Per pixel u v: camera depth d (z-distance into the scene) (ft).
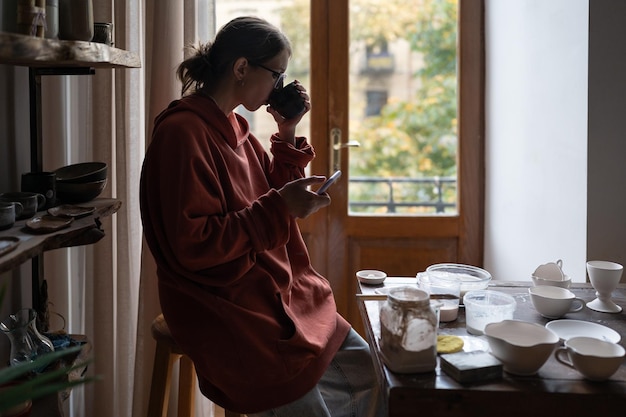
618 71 6.09
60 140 7.04
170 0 6.98
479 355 3.82
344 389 5.54
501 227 8.49
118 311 7.19
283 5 8.80
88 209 5.19
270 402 4.66
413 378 3.66
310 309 5.34
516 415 3.48
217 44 5.12
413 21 8.92
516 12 7.84
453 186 9.17
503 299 4.72
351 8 8.86
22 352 4.88
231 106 5.27
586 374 3.61
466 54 8.96
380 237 9.12
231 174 5.00
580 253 6.32
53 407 4.69
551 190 6.92
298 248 5.61
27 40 3.73
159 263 4.78
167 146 4.66
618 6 6.03
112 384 7.16
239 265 4.66
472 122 9.05
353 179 9.10
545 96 7.03
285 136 5.89
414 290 4.00
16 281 5.85
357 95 8.98
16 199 4.80
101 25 5.47
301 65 8.91
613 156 6.15
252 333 4.63
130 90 7.11
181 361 6.07
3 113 5.57
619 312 4.96
